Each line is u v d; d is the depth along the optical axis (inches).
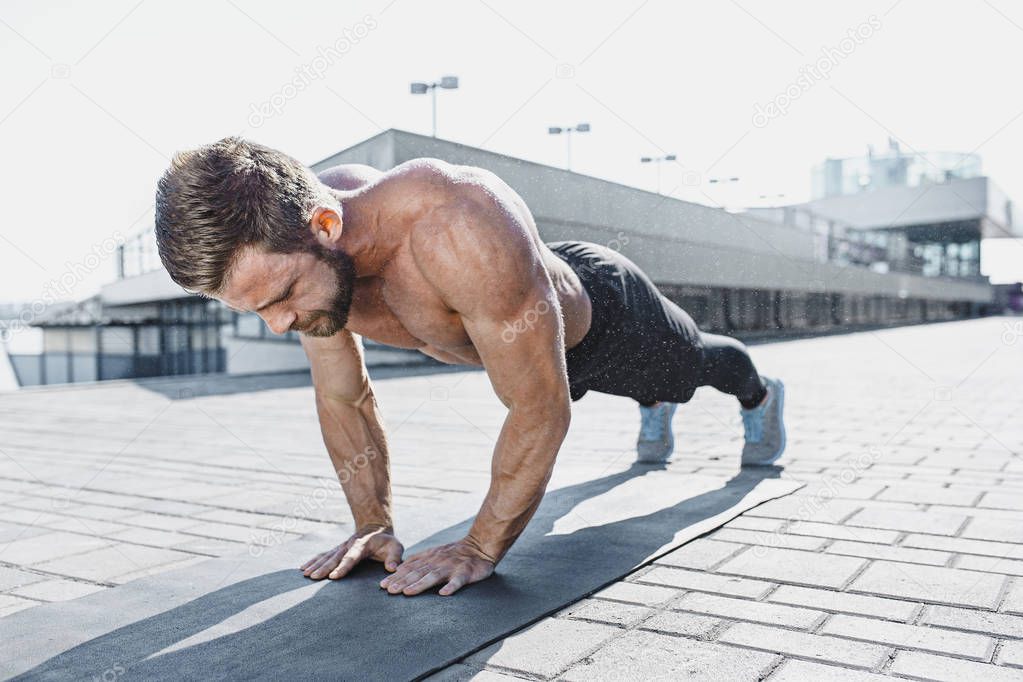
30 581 92.4
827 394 282.5
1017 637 65.9
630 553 90.7
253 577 85.7
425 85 275.7
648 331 107.6
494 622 70.0
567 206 307.3
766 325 599.2
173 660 63.6
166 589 81.9
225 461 181.2
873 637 66.2
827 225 775.7
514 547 94.0
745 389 139.6
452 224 69.4
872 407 244.2
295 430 237.8
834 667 60.3
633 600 76.6
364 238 68.9
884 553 91.3
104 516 126.7
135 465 177.8
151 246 502.9
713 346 126.1
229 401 336.5
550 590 78.3
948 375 348.8
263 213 59.1
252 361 645.3
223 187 57.9
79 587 89.8
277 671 60.9
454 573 79.7
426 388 376.2
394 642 66.0
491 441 205.5
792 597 76.7
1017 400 256.1
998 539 96.5
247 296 61.6
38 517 126.6
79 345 583.8
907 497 121.4
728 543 96.7
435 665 61.3
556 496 122.3
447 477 153.6
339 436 90.1
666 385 120.2
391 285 72.9
